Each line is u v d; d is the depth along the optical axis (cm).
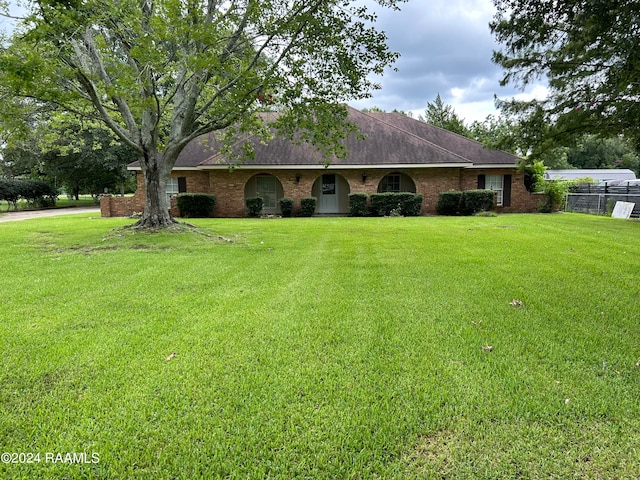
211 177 1734
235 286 507
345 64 870
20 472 183
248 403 238
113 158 2834
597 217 1507
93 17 725
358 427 216
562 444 203
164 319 382
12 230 1105
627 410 231
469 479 181
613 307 418
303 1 836
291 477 182
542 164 1791
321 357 300
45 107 997
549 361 294
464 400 241
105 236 965
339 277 550
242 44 927
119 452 196
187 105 1002
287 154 1762
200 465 189
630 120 1127
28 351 307
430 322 374
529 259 675
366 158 1752
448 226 1207
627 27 773
